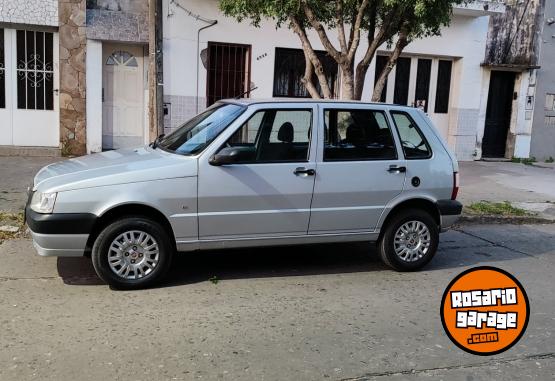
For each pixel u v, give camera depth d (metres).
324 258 6.98
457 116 14.98
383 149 6.32
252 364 4.20
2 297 5.28
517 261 7.32
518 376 4.23
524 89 15.50
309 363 4.26
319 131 6.03
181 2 12.37
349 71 8.46
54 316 4.90
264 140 5.87
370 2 8.22
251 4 8.19
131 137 12.95
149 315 5.01
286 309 5.30
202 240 5.72
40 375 3.92
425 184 6.45
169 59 12.49
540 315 5.45
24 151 12.13
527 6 15.10
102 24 12.08
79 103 12.25
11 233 7.14
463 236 8.55
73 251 5.38
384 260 6.52
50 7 11.79
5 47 11.95
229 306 5.30
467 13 14.16
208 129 5.97
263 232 5.90
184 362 4.18
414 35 8.73
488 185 12.14
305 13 8.33
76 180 5.34
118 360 4.17
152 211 5.59
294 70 13.49
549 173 13.99
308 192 5.96
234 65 13.06
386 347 4.59
